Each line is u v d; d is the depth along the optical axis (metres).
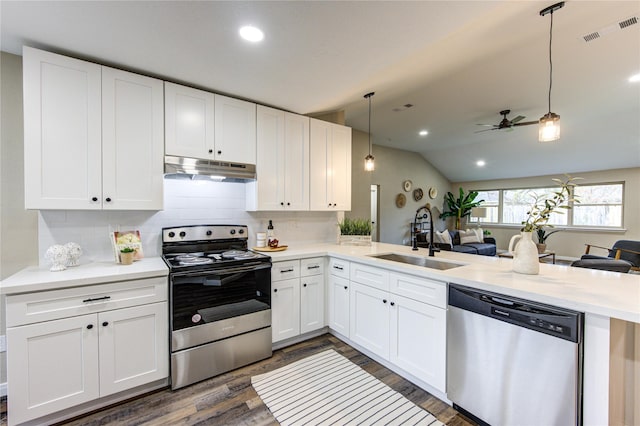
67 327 1.66
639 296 1.32
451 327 1.77
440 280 1.83
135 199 2.12
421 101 3.89
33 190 1.79
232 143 2.58
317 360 2.40
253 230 3.01
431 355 1.89
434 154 7.86
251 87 2.48
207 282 2.11
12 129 1.96
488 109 4.28
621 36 2.37
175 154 2.29
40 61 1.80
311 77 2.30
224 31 1.70
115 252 2.13
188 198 2.64
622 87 3.50
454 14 1.57
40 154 1.80
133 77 2.11
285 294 2.58
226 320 2.21
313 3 1.46
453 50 2.48
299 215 3.36
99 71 1.98
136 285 1.88
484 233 8.28
